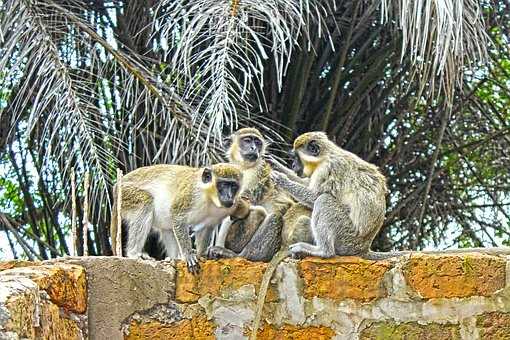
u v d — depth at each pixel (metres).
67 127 8.16
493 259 4.92
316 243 5.87
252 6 7.54
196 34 7.56
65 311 4.63
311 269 5.04
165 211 7.18
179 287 5.05
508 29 11.92
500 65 12.72
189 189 6.51
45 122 9.06
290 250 5.71
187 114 8.38
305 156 6.36
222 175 6.36
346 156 6.32
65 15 8.68
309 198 6.21
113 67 8.80
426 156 12.66
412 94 11.56
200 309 5.03
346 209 6.07
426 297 4.93
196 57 7.76
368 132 11.23
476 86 12.34
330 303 5.00
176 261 5.11
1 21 8.73
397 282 4.97
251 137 7.51
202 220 6.52
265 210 6.43
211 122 7.29
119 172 6.33
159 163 9.04
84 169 8.12
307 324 4.99
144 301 5.02
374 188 6.16
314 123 10.76
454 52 7.79
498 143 13.58
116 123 9.47
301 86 10.15
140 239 7.17
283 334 4.99
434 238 13.34
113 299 5.00
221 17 7.48
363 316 4.96
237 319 5.01
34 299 4.00
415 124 12.51
